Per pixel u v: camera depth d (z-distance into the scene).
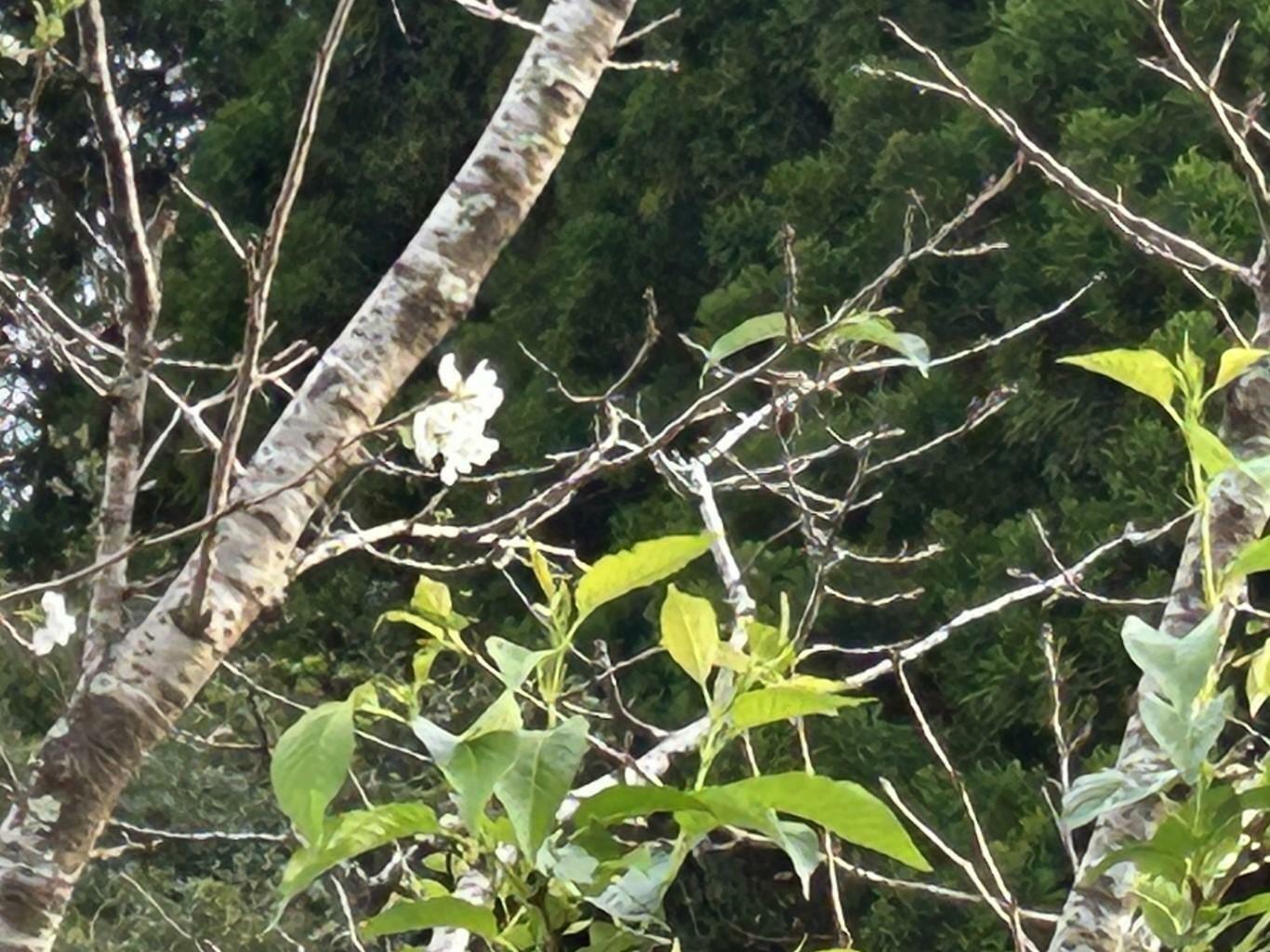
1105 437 7.98
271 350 11.63
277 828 7.59
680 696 8.52
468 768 1.12
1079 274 8.02
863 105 9.46
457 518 10.00
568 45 2.74
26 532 11.58
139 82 12.77
